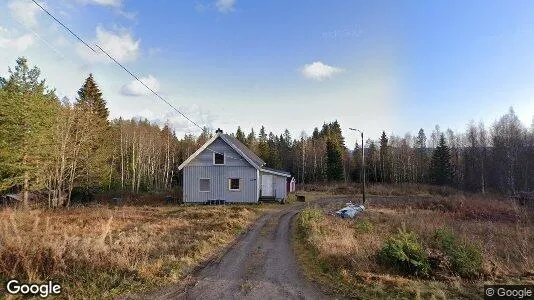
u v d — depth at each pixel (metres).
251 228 20.72
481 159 73.62
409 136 113.62
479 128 86.19
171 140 74.94
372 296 9.00
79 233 17.66
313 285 10.20
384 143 91.81
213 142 34.62
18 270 10.30
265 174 38.19
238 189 34.28
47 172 32.47
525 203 40.56
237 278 10.83
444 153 82.06
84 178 38.53
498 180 71.38
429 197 49.50
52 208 29.91
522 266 12.00
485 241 17.97
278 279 10.77
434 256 11.35
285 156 97.50
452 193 61.56
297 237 17.94
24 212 23.41
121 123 62.72
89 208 29.19
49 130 31.06
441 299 8.61
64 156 33.28
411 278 10.40
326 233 17.45
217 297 9.14
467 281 10.11
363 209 30.83
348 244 13.83
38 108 30.19
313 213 23.36
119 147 56.66
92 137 38.19
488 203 39.56
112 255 11.16
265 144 92.31
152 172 59.72
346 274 10.51
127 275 10.48
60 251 10.84
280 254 14.18
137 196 40.19
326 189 63.97
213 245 15.34
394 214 28.83
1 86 32.56
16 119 29.42
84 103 39.00
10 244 10.91
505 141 71.62
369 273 10.52
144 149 58.78
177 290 9.60
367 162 91.56
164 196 39.12
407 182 86.06
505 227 24.36
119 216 24.31
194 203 34.16
